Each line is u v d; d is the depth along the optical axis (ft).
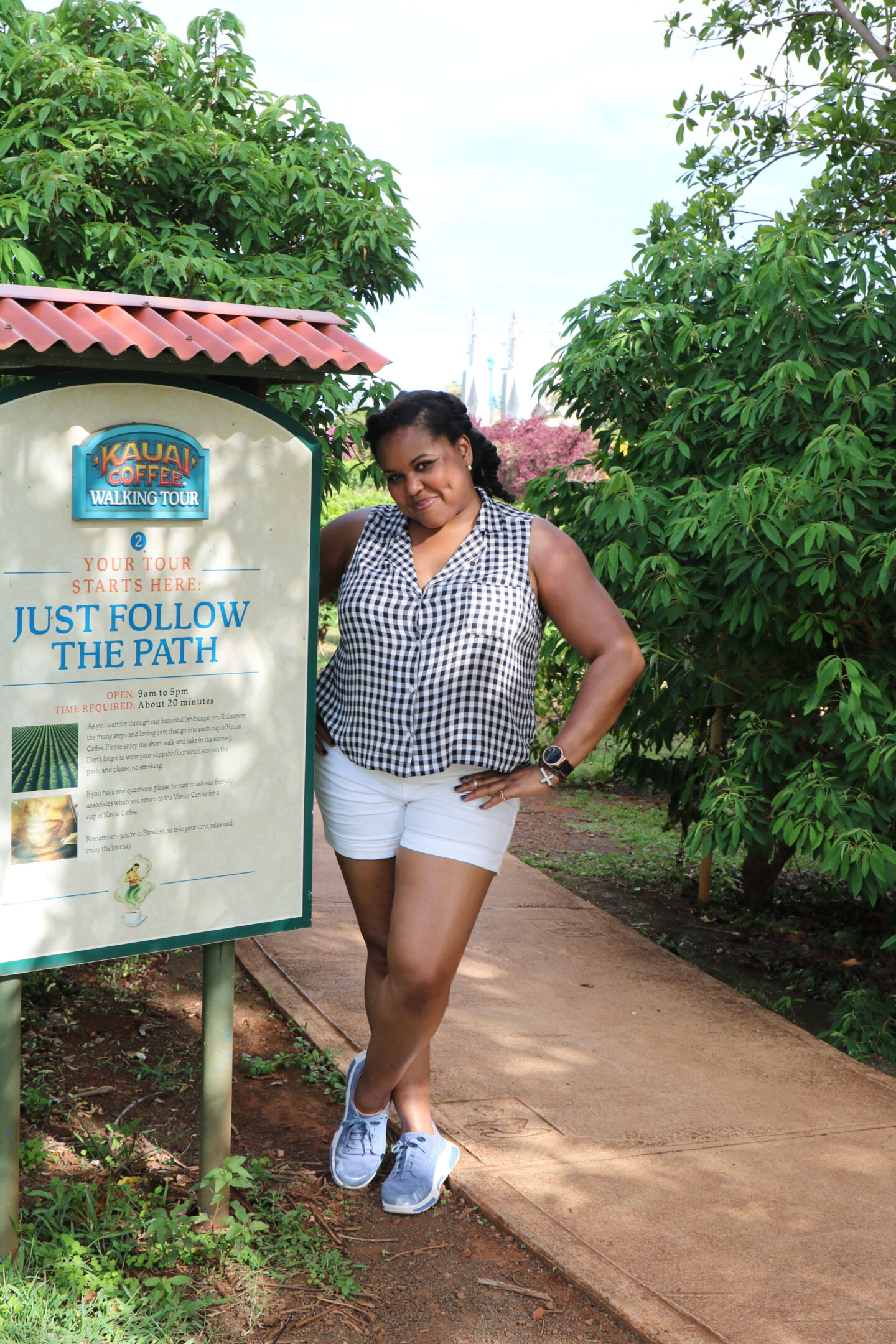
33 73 16.16
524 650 8.89
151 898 8.43
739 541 14.23
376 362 8.64
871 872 13.84
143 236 15.88
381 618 8.86
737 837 14.42
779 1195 9.91
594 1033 13.19
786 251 14.37
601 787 27.86
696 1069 12.41
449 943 8.81
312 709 9.06
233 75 18.20
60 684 7.87
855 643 15.83
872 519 14.08
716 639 16.11
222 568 8.49
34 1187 9.50
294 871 9.12
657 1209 9.59
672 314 15.60
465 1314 8.34
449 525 9.11
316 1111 11.30
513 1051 12.55
